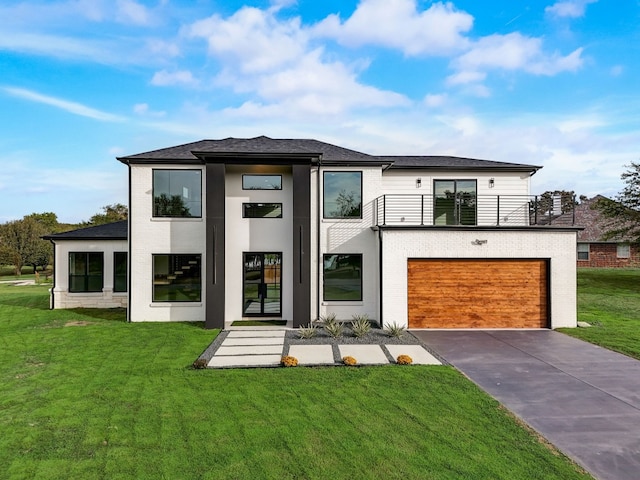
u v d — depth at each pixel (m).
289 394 6.97
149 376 7.93
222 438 5.36
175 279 14.02
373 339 11.27
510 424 5.83
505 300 12.88
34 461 4.82
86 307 16.56
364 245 14.00
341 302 13.87
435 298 12.88
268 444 5.20
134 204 13.88
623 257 31.61
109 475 4.51
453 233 12.84
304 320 12.93
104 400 6.70
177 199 14.05
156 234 13.95
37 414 6.12
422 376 7.94
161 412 6.20
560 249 12.83
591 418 6.10
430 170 15.54
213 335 11.67
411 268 12.91
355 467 4.66
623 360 9.19
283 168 13.95
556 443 5.30
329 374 8.09
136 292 13.84
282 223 14.16
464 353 9.82
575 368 8.59
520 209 15.57
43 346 10.30
